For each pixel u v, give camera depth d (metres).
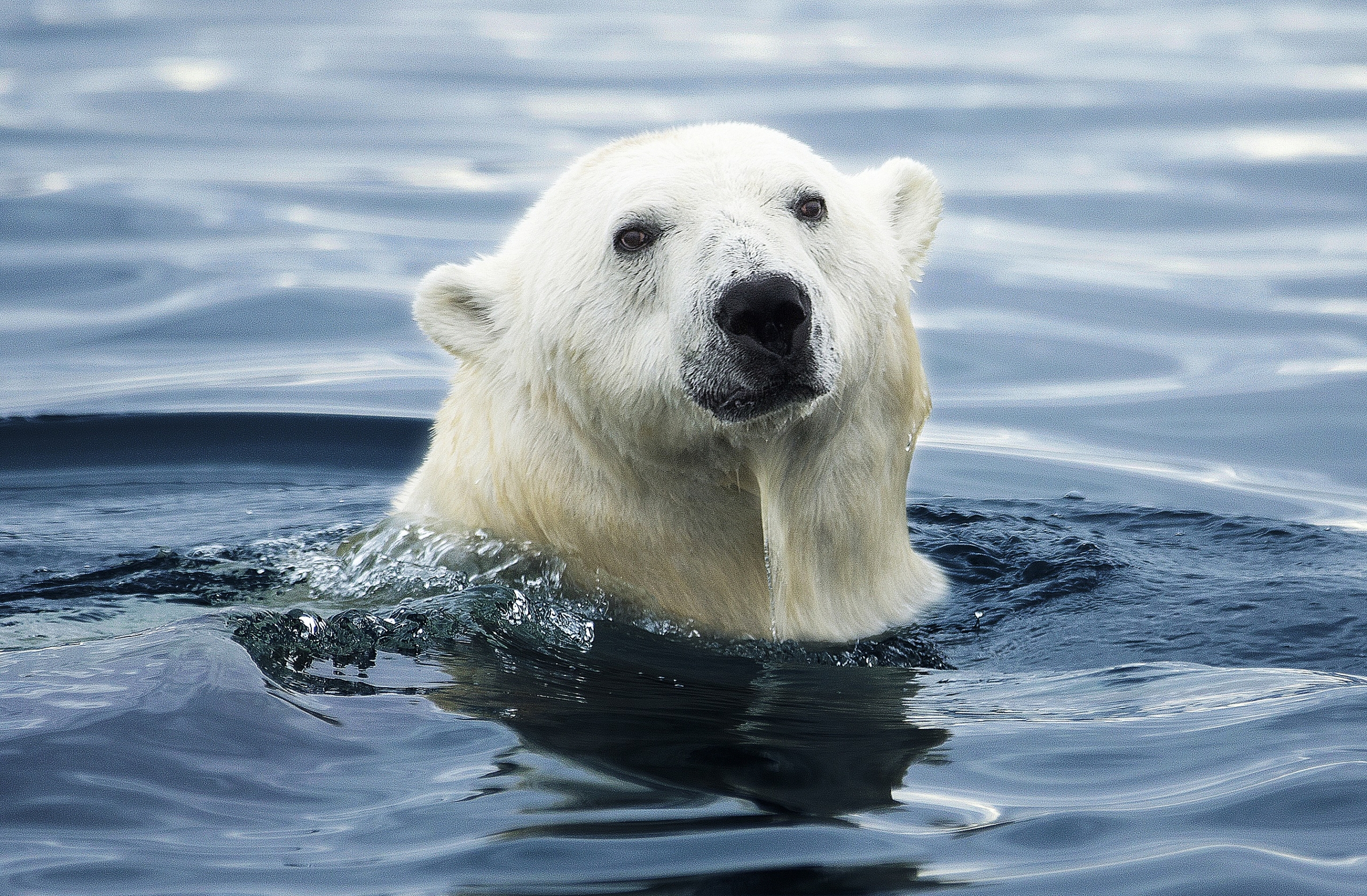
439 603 9.27
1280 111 27.62
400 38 38.41
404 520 10.56
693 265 8.48
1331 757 6.91
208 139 26.33
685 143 9.32
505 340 9.99
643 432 9.05
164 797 6.56
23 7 44.94
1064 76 31.70
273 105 29.30
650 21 42.19
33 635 9.16
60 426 14.30
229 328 17.25
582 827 6.35
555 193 9.97
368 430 14.64
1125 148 25.28
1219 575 10.47
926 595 10.37
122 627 9.34
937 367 16.58
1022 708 8.00
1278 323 17.22
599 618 9.53
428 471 10.71
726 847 6.17
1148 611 9.70
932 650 9.31
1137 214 21.77
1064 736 7.44
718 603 9.64
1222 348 16.62
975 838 6.28
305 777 6.82
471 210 21.77
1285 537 11.39
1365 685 8.00
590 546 9.59
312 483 13.67
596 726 7.61
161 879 5.92
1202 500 12.82
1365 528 11.90
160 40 38.12
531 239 9.99
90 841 6.19
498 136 26.39
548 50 36.00
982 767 7.06
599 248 9.10
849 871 5.97
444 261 19.45
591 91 30.11
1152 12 43.41
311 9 45.38
